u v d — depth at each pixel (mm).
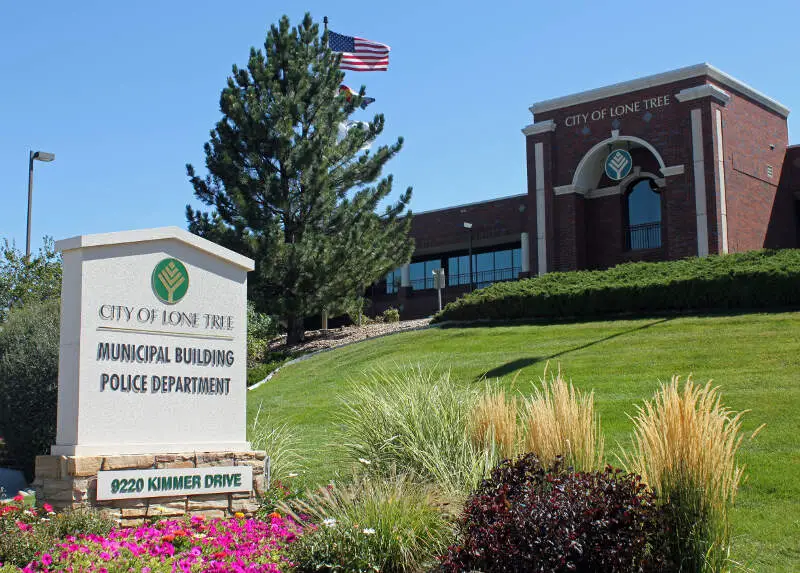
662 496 6508
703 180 29016
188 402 9188
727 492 6598
